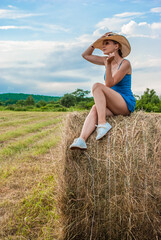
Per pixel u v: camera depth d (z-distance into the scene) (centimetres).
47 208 341
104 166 281
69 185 286
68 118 330
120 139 284
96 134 297
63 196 286
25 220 309
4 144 775
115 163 279
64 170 289
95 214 281
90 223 282
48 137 883
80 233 286
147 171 272
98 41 351
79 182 284
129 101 329
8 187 420
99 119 295
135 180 272
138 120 303
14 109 3984
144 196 270
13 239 282
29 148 704
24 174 475
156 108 2361
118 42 342
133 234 276
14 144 746
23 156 606
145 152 274
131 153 276
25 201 363
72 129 311
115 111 326
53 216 318
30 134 989
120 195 274
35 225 308
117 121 307
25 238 283
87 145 292
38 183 419
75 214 284
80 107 4159
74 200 284
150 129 286
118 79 325
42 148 681
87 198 281
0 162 563
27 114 2144
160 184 271
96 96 304
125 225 275
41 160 572
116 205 274
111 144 285
